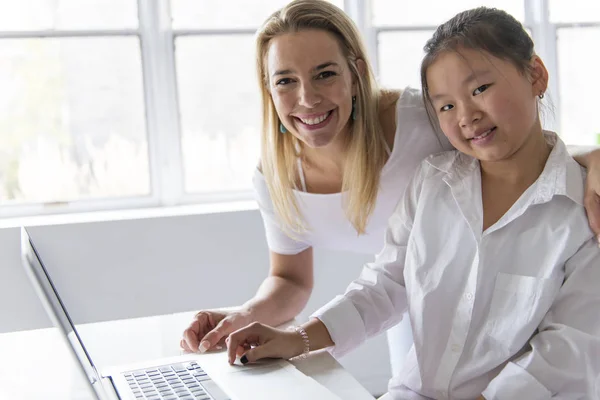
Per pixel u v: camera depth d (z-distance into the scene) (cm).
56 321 87
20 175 246
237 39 259
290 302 149
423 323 119
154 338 133
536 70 112
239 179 264
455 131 113
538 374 99
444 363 115
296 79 130
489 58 108
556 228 107
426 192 123
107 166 253
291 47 129
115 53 249
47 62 245
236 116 262
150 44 251
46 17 243
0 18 240
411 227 128
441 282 118
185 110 257
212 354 119
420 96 142
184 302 232
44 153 247
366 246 160
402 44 271
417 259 121
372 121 139
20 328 219
